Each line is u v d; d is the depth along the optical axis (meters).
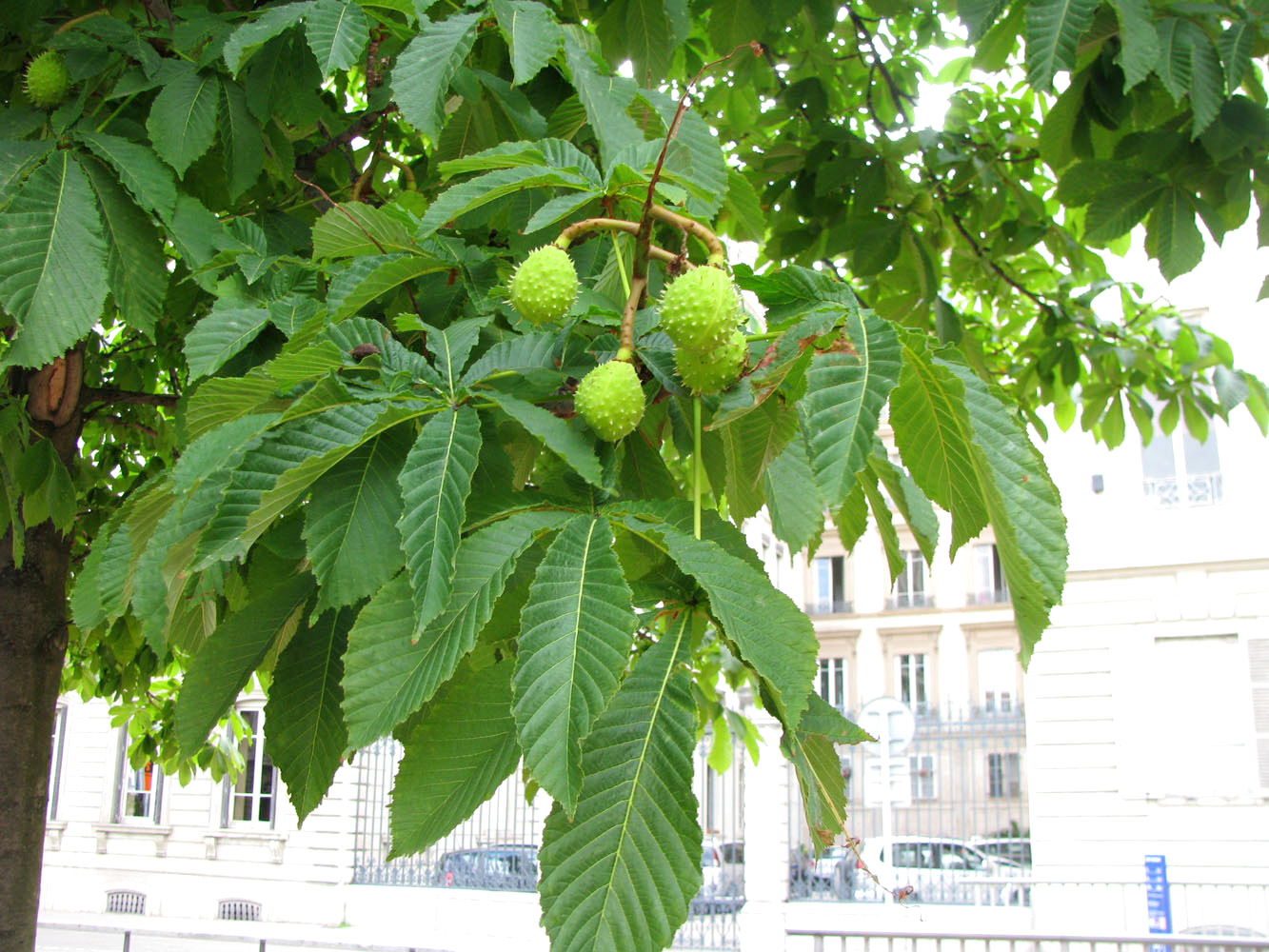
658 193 1.46
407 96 1.91
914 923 11.07
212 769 6.12
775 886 8.27
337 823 13.50
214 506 1.31
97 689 5.89
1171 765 11.99
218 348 1.90
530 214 2.07
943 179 4.72
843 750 16.92
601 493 1.35
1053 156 3.40
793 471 1.65
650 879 1.09
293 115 2.42
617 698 1.17
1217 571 12.30
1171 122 3.13
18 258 1.78
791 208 4.31
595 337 1.63
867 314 1.29
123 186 2.00
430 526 1.17
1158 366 5.11
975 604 26.22
